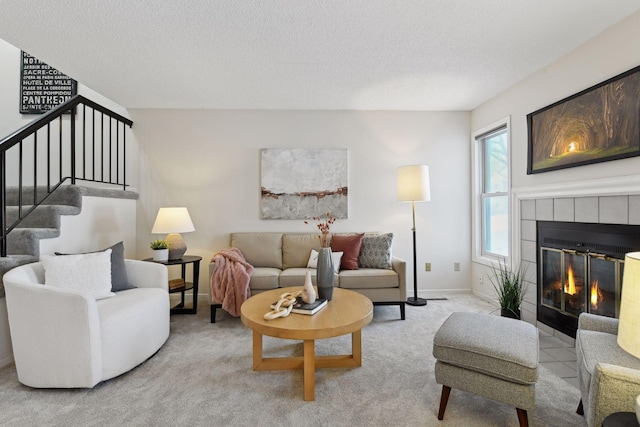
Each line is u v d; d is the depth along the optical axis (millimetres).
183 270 3506
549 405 1778
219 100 3660
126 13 2055
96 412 1727
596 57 2357
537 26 2232
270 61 2729
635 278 1020
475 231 3998
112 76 3020
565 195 2607
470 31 2291
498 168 3727
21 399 1841
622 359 1373
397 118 4039
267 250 3676
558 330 2688
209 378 2074
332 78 3080
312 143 4000
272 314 1948
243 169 3957
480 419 1669
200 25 2195
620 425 985
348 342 2645
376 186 4031
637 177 2020
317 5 1988
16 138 2506
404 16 2107
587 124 2385
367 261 3492
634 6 2021
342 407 1770
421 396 1877
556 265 2742
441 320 3139
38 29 2230
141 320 2217
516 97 3227
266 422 1646
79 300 1887
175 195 3916
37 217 2744
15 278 2021
